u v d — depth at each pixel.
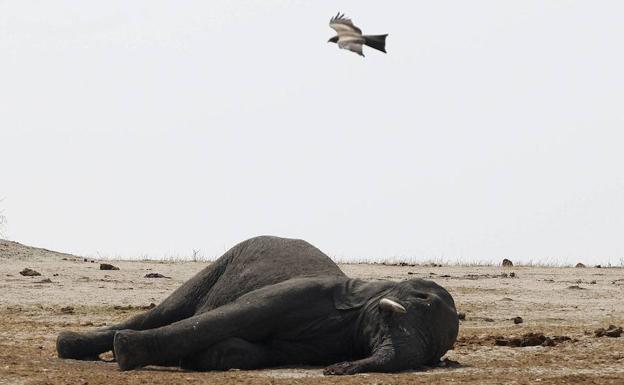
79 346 27.30
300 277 26.28
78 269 53.38
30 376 23.11
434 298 24.84
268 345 25.53
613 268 61.50
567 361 26.48
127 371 24.80
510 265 64.19
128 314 38.09
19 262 55.84
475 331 33.44
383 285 25.30
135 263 59.28
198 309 27.70
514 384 22.73
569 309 40.84
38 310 38.78
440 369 24.88
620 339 30.70
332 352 25.25
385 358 23.88
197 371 25.17
